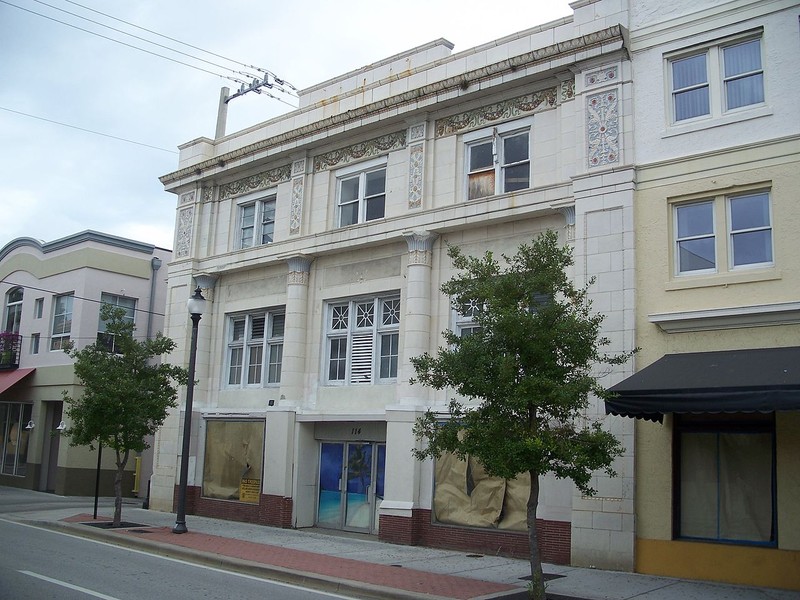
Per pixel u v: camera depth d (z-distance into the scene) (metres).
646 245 15.12
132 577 12.62
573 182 16.19
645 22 15.98
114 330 20.09
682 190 14.87
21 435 33.59
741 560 13.12
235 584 12.51
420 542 17.66
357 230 20.31
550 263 11.89
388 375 19.70
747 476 13.66
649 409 12.62
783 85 14.16
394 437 18.30
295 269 21.86
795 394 11.31
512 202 17.28
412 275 18.84
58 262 33.22
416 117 19.59
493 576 13.44
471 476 17.16
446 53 20.59
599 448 11.40
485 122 18.44
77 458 30.16
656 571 13.92
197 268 24.98
